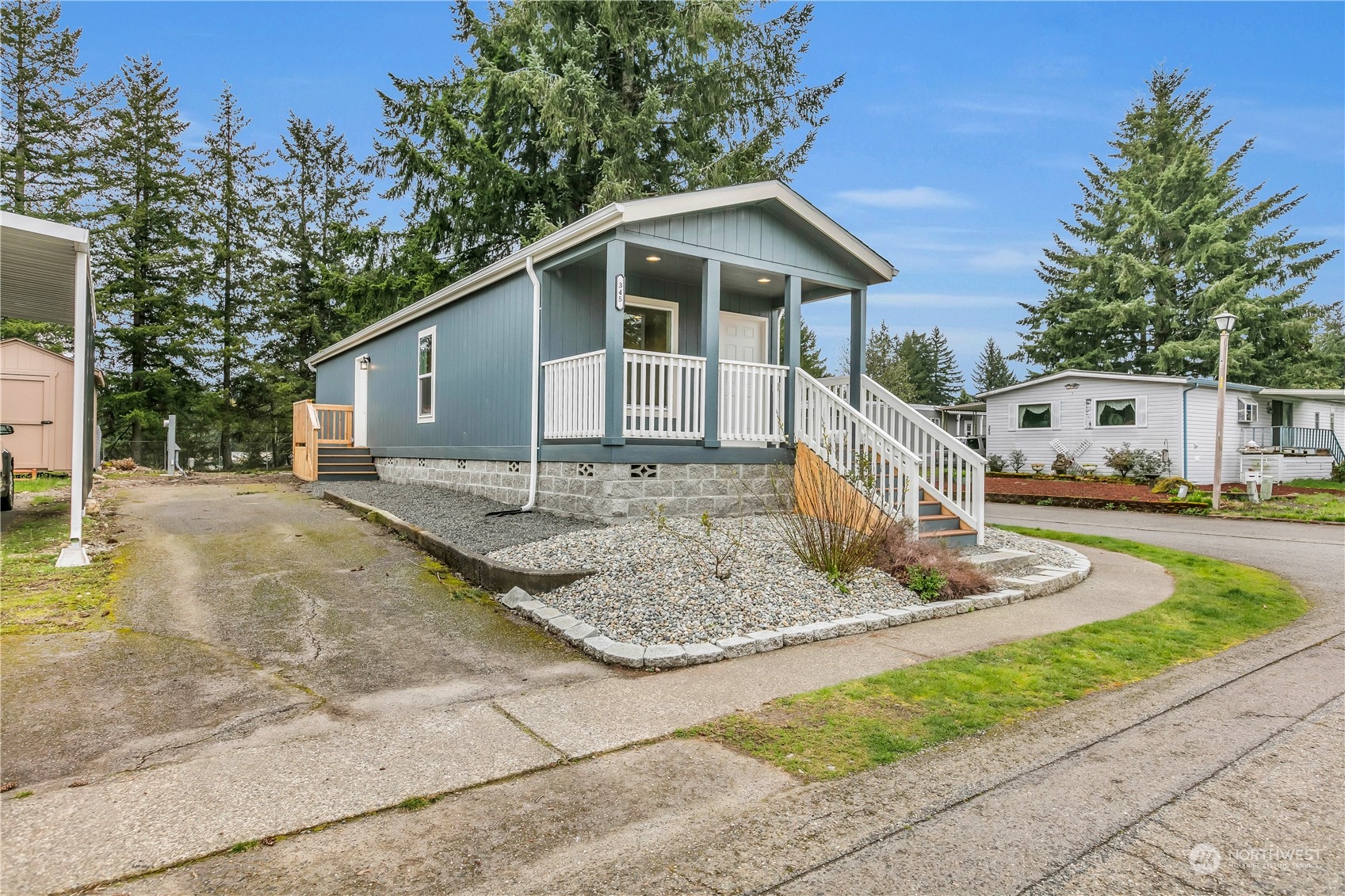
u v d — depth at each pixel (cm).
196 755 306
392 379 1397
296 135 2934
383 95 1964
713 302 861
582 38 1669
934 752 325
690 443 884
